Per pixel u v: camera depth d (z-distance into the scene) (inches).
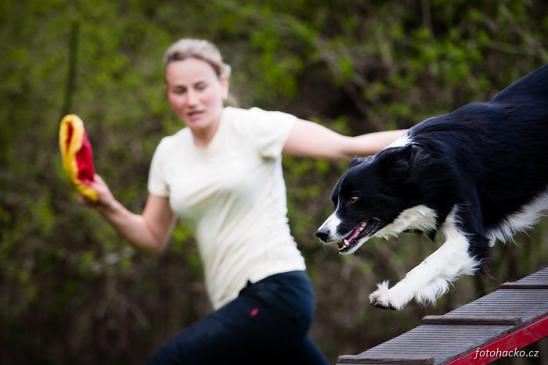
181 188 211.9
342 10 590.2
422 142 212.8
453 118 219.5
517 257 511.8
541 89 223.9
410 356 204.5
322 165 535.2
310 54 572.4
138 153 593.6
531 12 525.0
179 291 642.2
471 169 213.5
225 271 206.8
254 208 206.1
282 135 211.0
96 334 674.8
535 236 506.9
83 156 229.0
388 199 211.0
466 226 209.9
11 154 611.8
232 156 209.6
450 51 482.6
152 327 658.8
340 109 617.9
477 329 218.4
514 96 224.4
